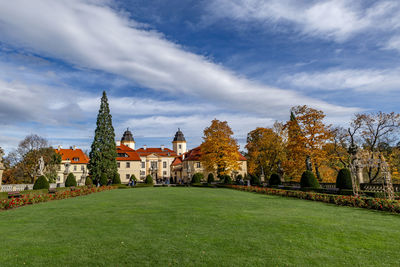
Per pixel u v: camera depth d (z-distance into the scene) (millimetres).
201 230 8641
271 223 9711
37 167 46688
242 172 60562
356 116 36219
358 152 20219
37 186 24938
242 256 6152
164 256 6156
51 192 24469
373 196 19109
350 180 22391
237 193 25969
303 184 26641
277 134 47531
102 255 6254
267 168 49469
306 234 8125
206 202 16906
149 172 82000
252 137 53656
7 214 12508
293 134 34875
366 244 7129
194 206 14742
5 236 8047
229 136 47875
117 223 9852
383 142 35312
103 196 22781
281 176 46094
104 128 48875
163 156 88875
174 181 71688
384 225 9562
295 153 34219
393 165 31703
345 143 39156
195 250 6570
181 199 19000
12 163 48062
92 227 9203
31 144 48062
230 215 11477
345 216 11523
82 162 67375
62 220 10609
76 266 5602
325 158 32875
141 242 7270
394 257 6156
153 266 5574
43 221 10461
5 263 5762
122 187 40938
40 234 8266
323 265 5656
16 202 15516
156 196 21875
